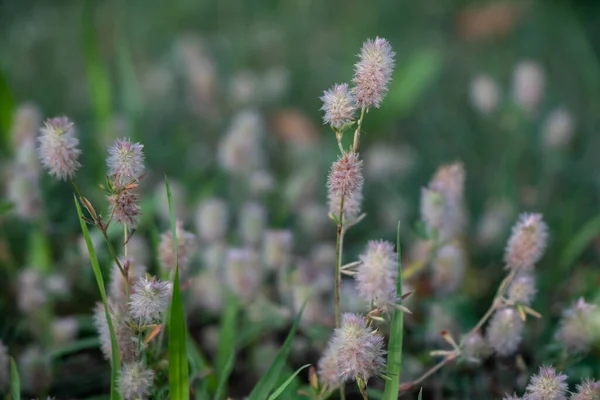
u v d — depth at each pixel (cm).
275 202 52
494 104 53
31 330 40
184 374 31
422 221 38
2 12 81
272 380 33
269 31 76
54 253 46
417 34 82
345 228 33
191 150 59
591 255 50
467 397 37
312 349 41
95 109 48
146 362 32
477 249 48
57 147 30
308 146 58
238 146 46
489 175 58
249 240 43
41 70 71
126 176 30
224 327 37
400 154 56
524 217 34
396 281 31
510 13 82
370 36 79
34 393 37
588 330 34
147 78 67
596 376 37
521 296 34
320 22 82
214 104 61
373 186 56
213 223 42
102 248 41
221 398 36
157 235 37
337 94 30
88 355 40
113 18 78
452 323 39
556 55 78
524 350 39
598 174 59
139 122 54
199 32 80
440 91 71
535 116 58
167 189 31
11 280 43
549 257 48
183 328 30
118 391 31
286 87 67
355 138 31
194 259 43
